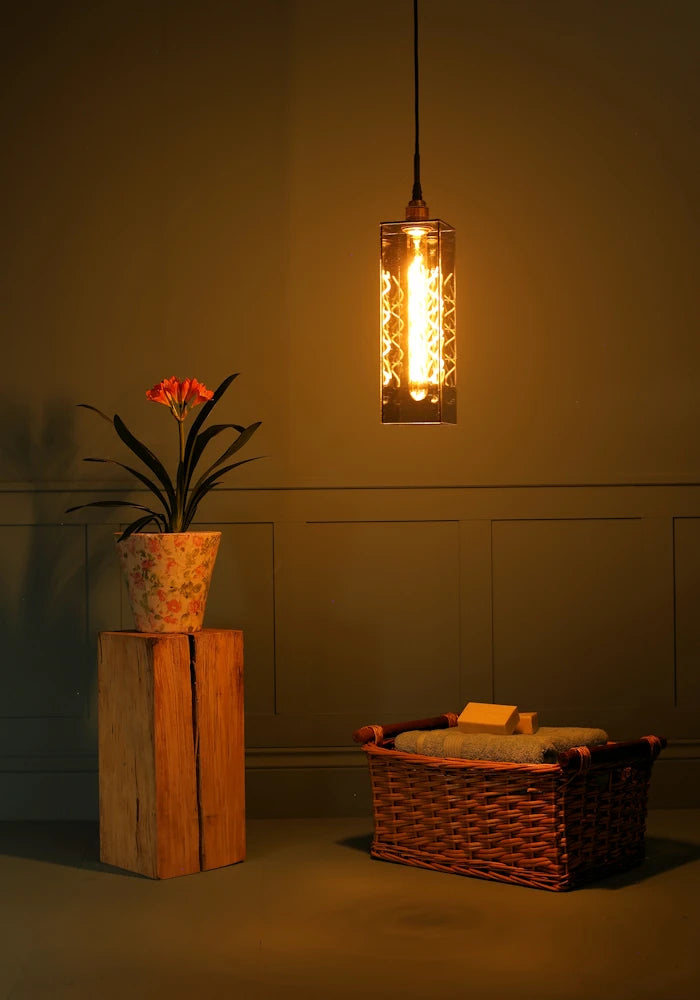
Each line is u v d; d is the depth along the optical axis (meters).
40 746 3.00
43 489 3.00
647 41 3.08
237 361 3.04
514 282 3.07
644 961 1.90
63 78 3.03
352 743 3.03
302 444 3.04
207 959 1.94
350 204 3.05
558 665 3.06
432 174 3.06
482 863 2.38
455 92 3.07
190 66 3.04
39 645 3.00
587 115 3.08
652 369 3.08
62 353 3.01
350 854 2.60
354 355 3.05
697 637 3.07
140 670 2.42
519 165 3.08
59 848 2.68
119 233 3.03
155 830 2.40
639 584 3.07
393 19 3.06
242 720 2.54
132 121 3.03
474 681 3.05
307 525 3.04
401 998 1.76
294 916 2.15
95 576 3.00
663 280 3.08
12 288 3.01
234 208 3.04
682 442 3.07
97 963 1.92
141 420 3.02
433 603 3.05
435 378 2.30
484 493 3.06
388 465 3.04
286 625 3.03
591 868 2.35
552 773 2.26
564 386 3.07
